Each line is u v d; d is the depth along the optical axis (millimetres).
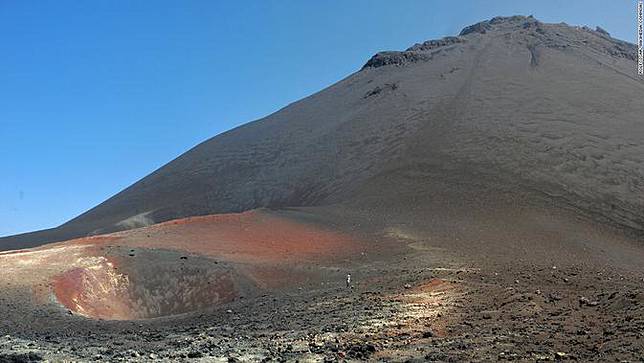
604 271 30375
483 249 38438
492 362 11648
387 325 17797
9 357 14039
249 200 80438
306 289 29156
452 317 18156
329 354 13703
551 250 39500
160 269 31719
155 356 14383
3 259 31391
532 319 16438
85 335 19922
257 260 34469
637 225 47594
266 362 12969
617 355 11305
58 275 28547
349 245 39875
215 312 25109
